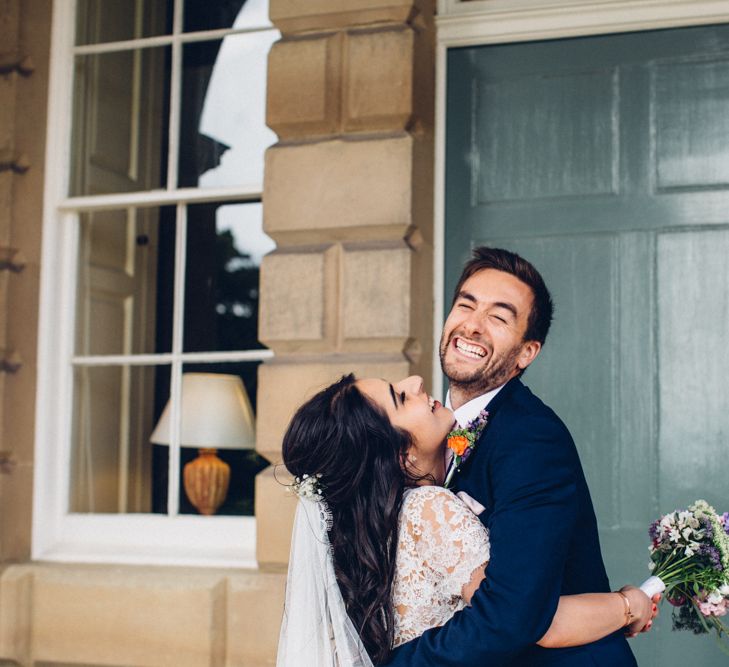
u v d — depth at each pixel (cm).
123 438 389
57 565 371
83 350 397
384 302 334
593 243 348
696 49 346
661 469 334
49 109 401
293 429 216
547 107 357
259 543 340
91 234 401
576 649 199
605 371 342
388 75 341
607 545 335
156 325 391
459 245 360
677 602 235
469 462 213
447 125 366
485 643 186
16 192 394
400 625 201
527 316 225
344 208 341
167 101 398
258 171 382
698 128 343
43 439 387
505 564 190
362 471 206
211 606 343
